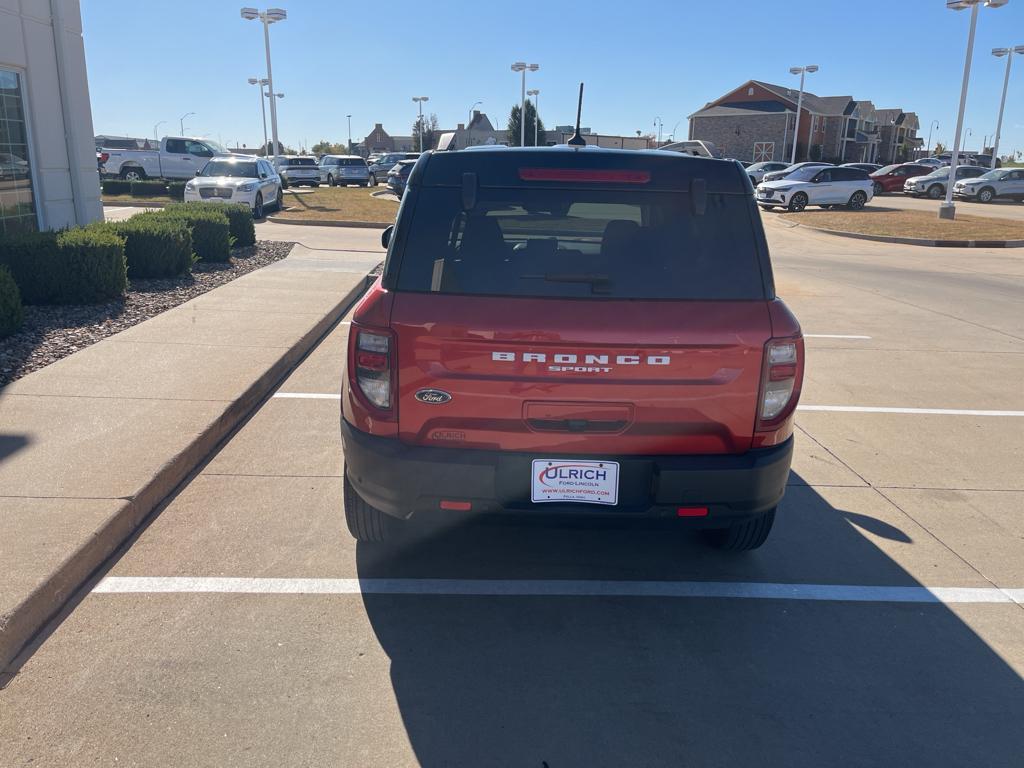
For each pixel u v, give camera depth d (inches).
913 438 250.7
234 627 140.8
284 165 1775.3
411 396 136.6
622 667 133.5
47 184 486.9
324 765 109.5
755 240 140.9
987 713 123.3
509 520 140.5
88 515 165.5
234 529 176.6
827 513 195.5
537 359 133.5
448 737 115.6
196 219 530.0
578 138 168.2
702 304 136.8
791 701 125.7
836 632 145.2
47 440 206.4
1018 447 244.1
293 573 159.6
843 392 300.5
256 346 310.8
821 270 657.0
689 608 152.3
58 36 491.8
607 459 136.6
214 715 118.4
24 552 150.1
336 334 363.9
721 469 136.6
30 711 118.3
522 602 152.6
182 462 200.4
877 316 453.4
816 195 1248.8
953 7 1058.7
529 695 125.6
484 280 137.8
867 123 3166.8
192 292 426.9
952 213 1111.6
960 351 368.8
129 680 125.7
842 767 111.7
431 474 136.4
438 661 133.3
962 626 147.8
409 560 167.0
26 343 301.9
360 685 126.3
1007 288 571.8
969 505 201.5
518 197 140.2
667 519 139.8
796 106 2770.7
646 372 134.3
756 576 165.0
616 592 157.5
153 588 152.6
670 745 115.3
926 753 114.6
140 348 303.4
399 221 141.4
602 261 138.8
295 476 205.8
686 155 144.9
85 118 525.7
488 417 136.0
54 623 140.3
